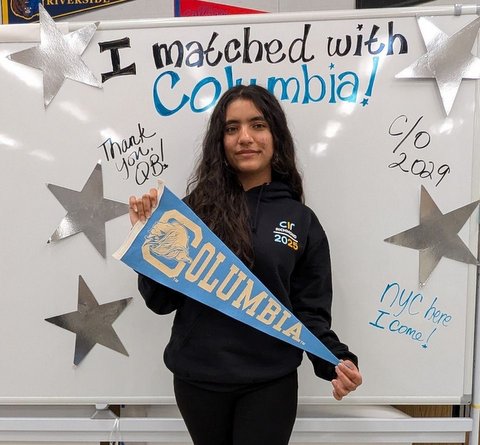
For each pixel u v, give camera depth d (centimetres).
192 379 92
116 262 117
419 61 111
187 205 95
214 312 94
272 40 112
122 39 113
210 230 92
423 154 113
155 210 90
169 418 119
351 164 114
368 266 115
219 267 92
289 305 96
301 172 114
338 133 113
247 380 90
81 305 118
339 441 118
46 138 115
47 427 120
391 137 113
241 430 92
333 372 97
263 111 96
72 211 116
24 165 116
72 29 113
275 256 93
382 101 112
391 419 117
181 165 115
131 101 114
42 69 113
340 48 112
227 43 112
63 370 119
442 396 117
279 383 95
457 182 113
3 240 117
